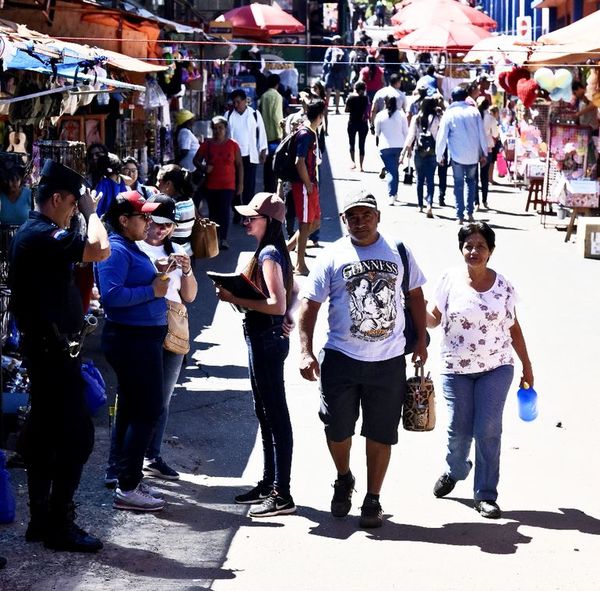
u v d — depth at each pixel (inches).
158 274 273.6
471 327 283.0
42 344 245.9
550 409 374.6
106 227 276.2
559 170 698.8
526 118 820.6
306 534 272.7
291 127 582.9
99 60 363.6
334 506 283.4
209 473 319.9
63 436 250.2
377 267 268.1
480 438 284.0
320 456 332.8
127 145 609.9
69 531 253.8
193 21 968.9
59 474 251.6
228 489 305.7
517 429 354.6
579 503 294.8
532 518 283.7
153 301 276.1
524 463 324.8
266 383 283.0
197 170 625.9
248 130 713.0
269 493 292.2
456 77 1186.6
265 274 277.6
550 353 442.6
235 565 252.4
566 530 275.3
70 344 247.8
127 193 275.0
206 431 355.3
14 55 302.4
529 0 1282.0
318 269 271.4
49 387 249.4
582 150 692.1
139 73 590.2
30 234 243.3
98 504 285.3
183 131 700.7
